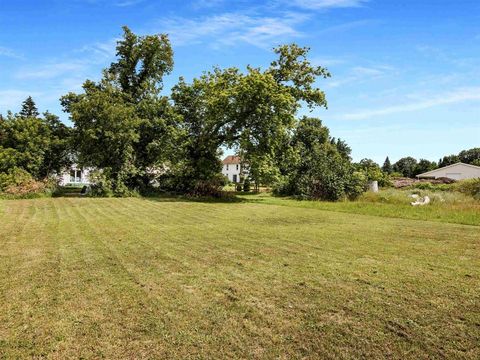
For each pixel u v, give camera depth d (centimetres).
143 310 467
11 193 2336
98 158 2656
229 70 2666
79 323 429
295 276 613
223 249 825
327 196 2480
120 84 3041
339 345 382
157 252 790
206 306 481
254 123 2536
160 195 2798
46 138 2659
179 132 2734
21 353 364
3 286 555
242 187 4219
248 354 365
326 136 4700
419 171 7588
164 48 3088
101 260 715
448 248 843
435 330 412
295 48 2675
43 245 857
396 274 624
